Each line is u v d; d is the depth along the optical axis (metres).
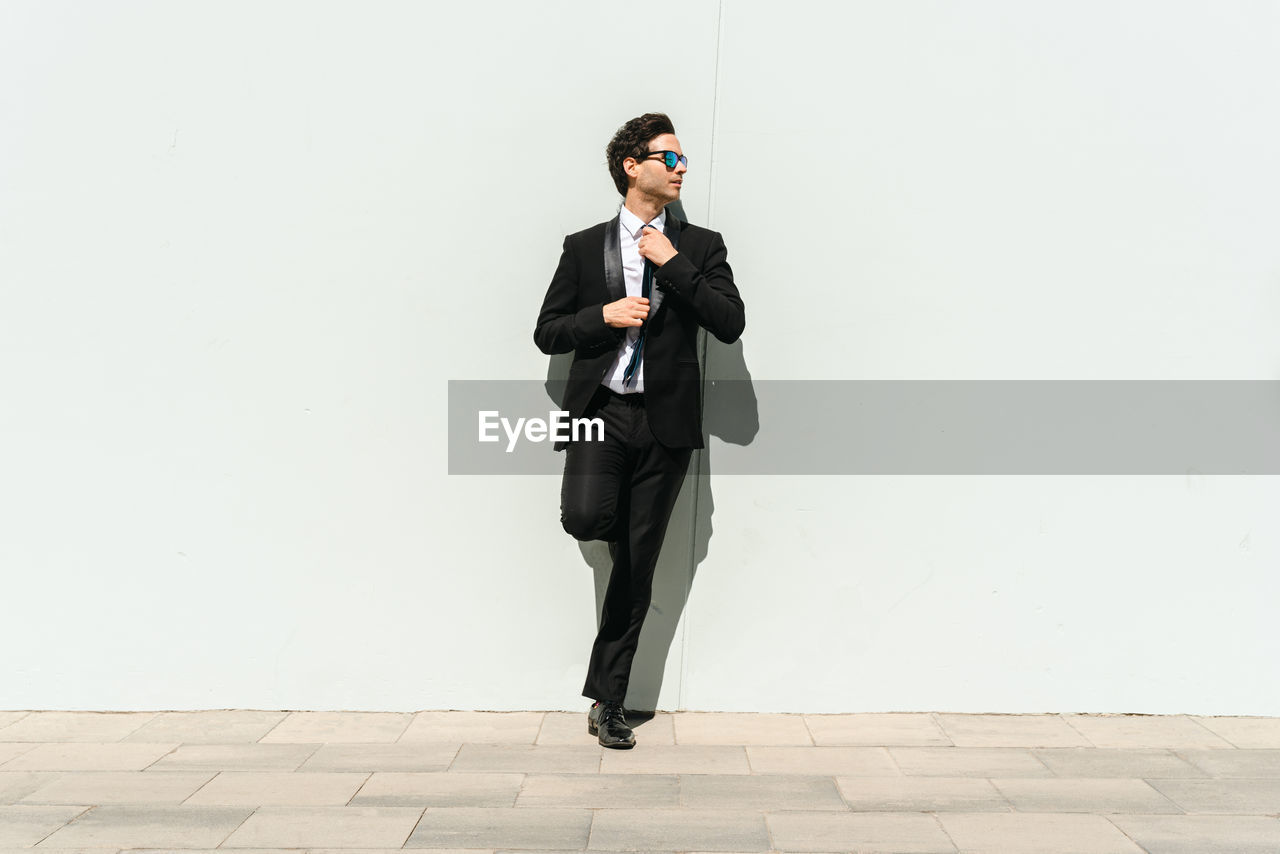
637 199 3.30
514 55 3.47
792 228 3.51
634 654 3.42
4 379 3.54
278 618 3.59
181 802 2.87
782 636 3.59
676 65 3.47
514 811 2.82
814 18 3.46
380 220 3.51
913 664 3.60
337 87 3.48
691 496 3.56
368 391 3.55
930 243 3.52
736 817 2.80
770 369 3.55
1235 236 3.52
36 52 3.46
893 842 2.66
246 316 3.53
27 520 3.57
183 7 3.45
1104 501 3.58
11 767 3.12
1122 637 3.60
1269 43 3.47
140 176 3.49
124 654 3.60
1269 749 3.31
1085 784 3.03
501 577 3.59
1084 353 3.54
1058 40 3.46
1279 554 3.58
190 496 3.57
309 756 3.21
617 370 3.27
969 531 3.58
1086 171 3.50
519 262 3.53
